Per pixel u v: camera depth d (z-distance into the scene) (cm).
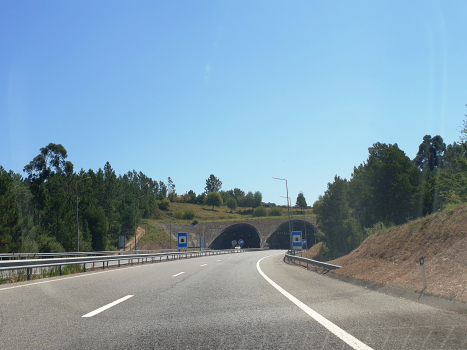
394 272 1306
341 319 701
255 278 1612
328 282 1433
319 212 7169
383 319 692
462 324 638
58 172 9338
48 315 765
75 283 1390
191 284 1354
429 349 498
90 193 8956
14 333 614
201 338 578
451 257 1141
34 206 8338
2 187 5081
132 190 13688
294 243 5091
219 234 11281
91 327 656
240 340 564
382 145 5003
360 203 5544
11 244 4647
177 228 11294
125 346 536
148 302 932
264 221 11406
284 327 644
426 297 878
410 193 4488
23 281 1534
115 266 2725
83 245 6694
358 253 2050
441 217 1506
